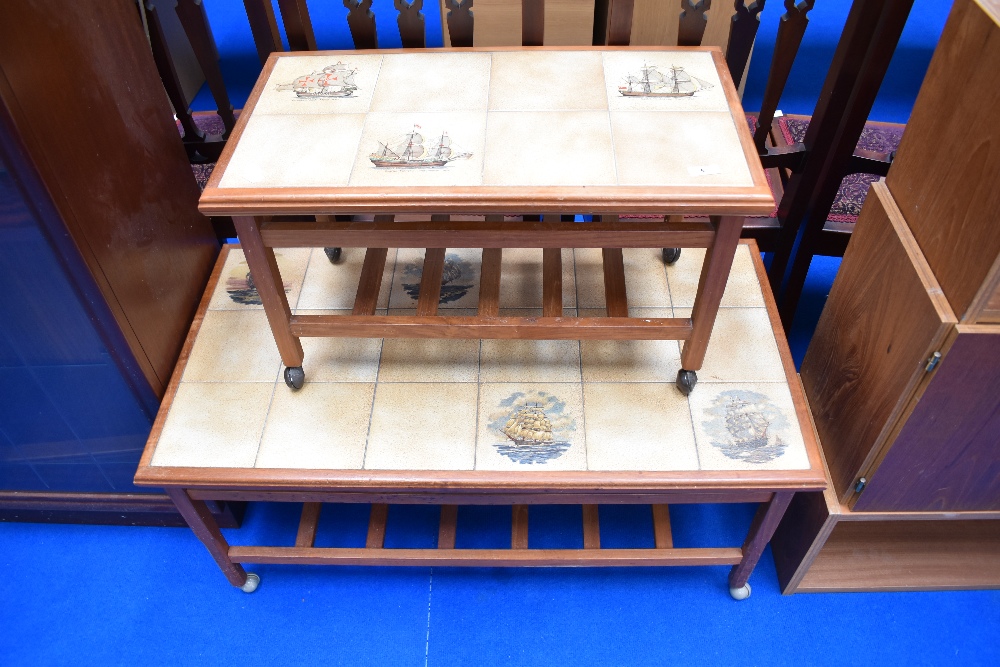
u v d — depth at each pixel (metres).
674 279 1.78
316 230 1.30
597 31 1.86
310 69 1.49
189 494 1.53
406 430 1.52
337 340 1.68
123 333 1.46
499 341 1.66
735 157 1.27
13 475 1.85
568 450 1.47
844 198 2.11
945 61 1.23
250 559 1.71
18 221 1.23
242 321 1.72
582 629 1.79
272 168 1.27
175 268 1.68
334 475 1.45
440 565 1.74
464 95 1.41
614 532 1.94
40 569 1.90
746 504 1.99
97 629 1.80
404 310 1.74
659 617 1.80
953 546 1.87
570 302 1.74
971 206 1.15
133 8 1.50
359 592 1.85
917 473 1.48
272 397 1.58
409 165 1.26
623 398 1.55
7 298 1.35
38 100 1.19
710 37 2.84
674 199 1.19
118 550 1.93
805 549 1.70
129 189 1.47
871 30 1.56
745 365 1.61
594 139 1.30
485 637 1.78
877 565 1.84
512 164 1.26
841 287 1.62
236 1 3.70
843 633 1.77
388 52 1.52
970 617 1.79
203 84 3.28
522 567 1.89
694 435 1.49
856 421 1.54
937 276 1.26
